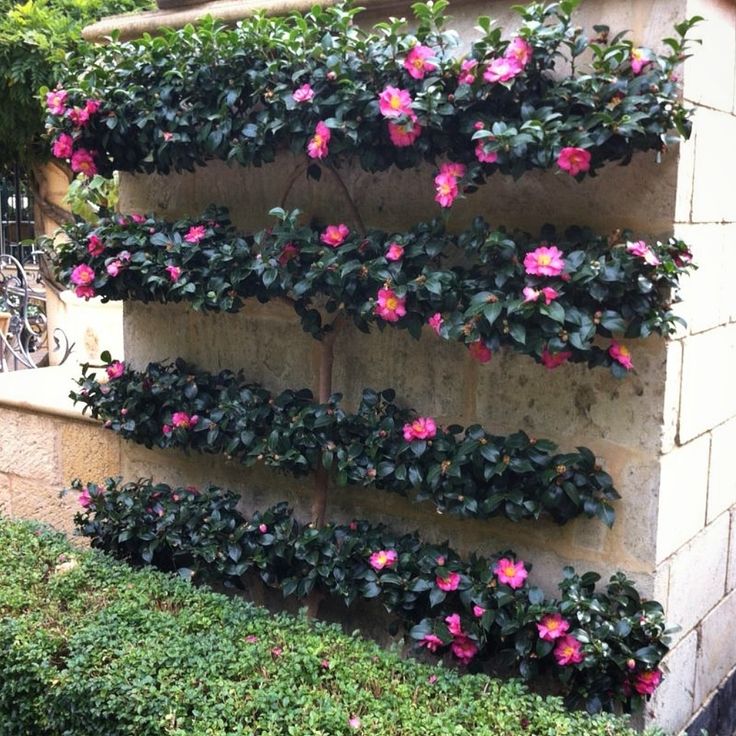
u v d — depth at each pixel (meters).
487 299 1.99
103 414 2.96
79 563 2.60
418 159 2.16
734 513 2.64
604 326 1.94
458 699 1.94
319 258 2.31
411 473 2.29
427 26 2.10
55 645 2.09
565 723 1.83
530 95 2.02
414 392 2.48
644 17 2.02
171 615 2.27
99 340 4.77
